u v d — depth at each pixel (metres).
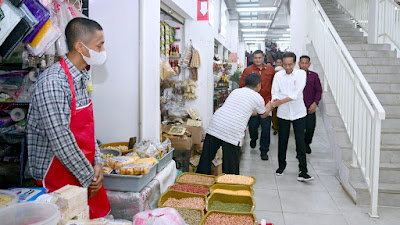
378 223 2.78
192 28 5.12
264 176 4.14
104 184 2.03
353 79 3.60
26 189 1.56
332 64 4.41
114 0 2.81
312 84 4.63
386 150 3.60
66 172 1.54
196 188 2.47
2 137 2.07
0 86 2.10
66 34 1.54
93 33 1.52
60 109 1.40
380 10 5.87
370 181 2.97
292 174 4.22
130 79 2.88
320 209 3.07
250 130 5.51
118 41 2.86
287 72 3.85
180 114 4.57
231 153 3.33
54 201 1.27
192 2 4.92
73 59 1.56
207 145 3.41
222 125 3.28
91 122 1.60
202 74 5.18
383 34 5.72
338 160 3.88
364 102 3.14
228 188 2.48
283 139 4.06
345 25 7.56
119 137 2.96
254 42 20.72
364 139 3.22
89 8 2.84
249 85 3.43
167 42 4.28
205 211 2.12
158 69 3.12
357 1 7.64
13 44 1.49
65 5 2.08
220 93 6.91
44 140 1.51
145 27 2.85
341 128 4.07
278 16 14.48
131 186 2.00
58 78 1.43
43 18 1.62
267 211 3.02
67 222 1.24
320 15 5.33
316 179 4.00
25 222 1.13
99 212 1.76
